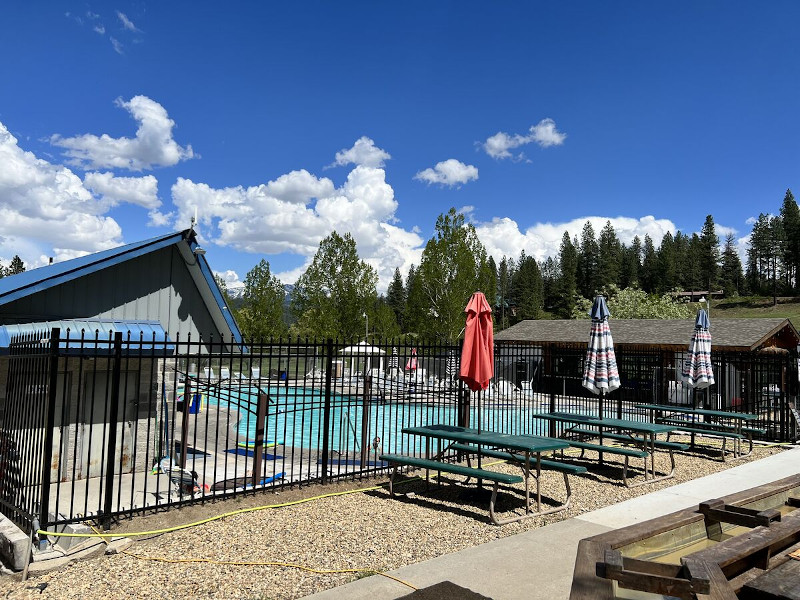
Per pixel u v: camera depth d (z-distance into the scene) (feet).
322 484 27.71
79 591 15.79
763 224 403.95
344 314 134.00
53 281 30.04
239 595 15.61
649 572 9.51
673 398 67.67
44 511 18.75
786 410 48.14
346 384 68.80
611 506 25.84
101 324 30.25
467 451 28.99
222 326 39.37
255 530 21.04
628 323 100.42
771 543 12.26
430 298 130.52
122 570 17.26
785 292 361.92
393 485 27.78
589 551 10.34
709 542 13.91
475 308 28.37
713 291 384.47
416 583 16.47
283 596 15.57
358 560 18.31
